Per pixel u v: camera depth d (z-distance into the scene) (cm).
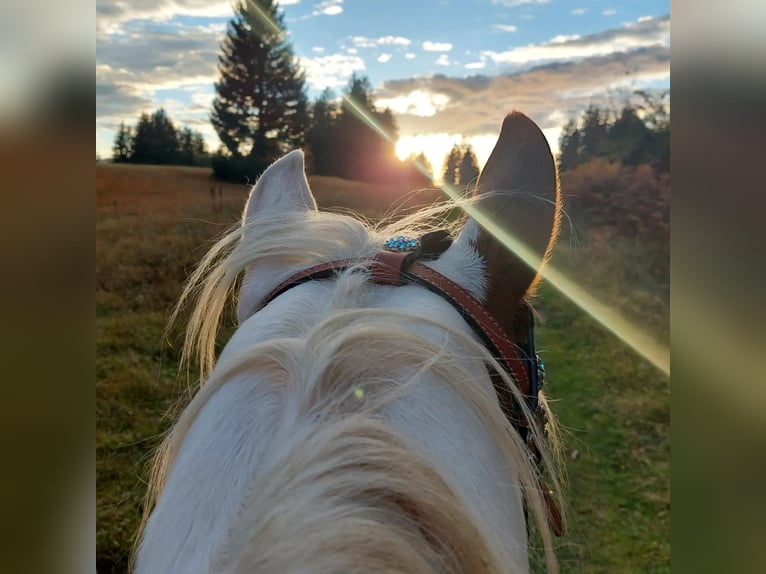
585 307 668
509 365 96
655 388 518
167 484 77
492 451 78
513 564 68
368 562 54
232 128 1608
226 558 58
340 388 72
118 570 311
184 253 803
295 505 58
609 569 332
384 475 60
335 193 786
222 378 81
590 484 401
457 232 126
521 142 114
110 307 635
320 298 95
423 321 82
